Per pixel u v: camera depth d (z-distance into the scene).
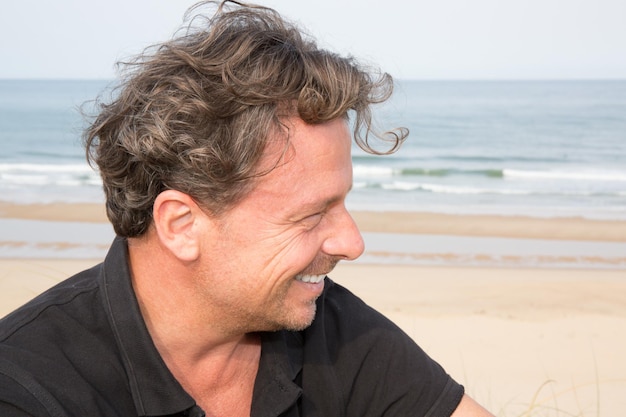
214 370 1.46
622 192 17.33
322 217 1.36
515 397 4.88
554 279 8.33
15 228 11.22
